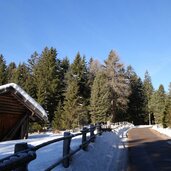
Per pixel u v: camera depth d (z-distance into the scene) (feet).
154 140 92.02
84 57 254.27
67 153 23.17
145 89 408.26
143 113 351.25
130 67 341.00
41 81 219.00
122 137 105.29
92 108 217.15
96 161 34.35
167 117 221.05
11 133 65.26
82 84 244.22
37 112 67.46
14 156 10.18
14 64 305.32
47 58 235.61
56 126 182.70
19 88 64.64
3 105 63.77
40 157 24.94
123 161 45.75
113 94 237.66
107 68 242.58
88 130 36.01
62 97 232.73
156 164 43.88
